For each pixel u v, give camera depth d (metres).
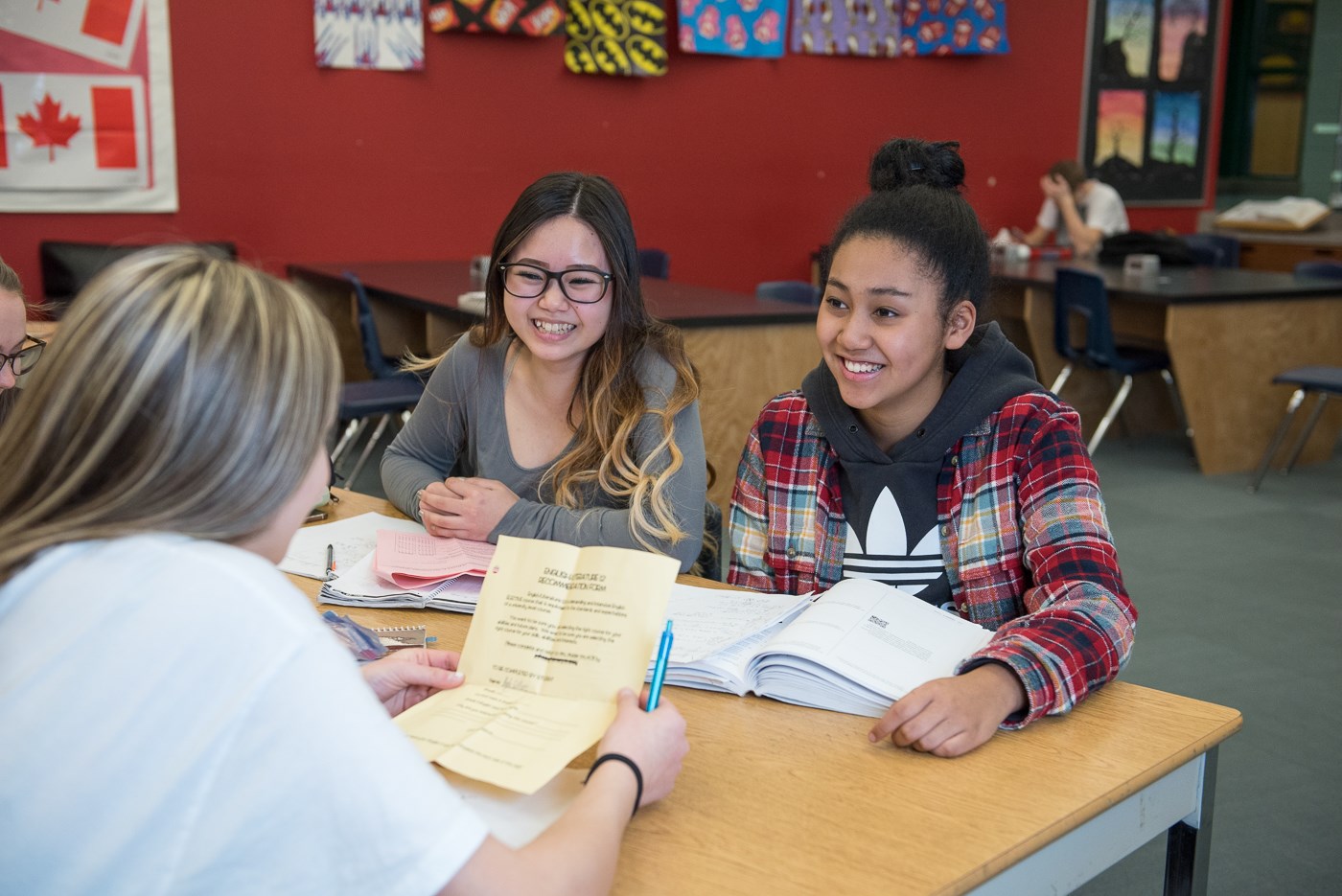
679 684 1.30
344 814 0.72
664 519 1.72
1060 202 6.56
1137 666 3.00
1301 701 2.81
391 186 5.62
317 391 0.78
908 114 6.80
